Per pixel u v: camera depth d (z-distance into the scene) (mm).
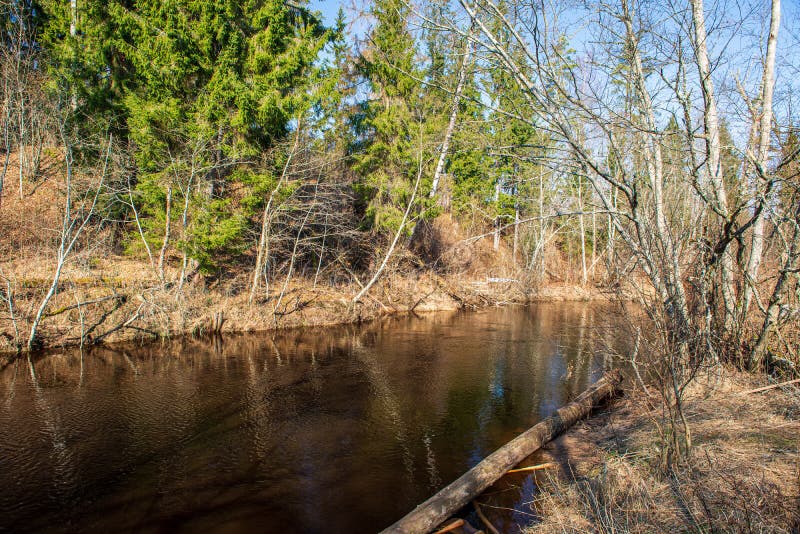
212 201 17531
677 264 5566
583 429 8203
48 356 13617
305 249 22812
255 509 6328
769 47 7656
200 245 16875
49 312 14570
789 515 3709
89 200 17594
